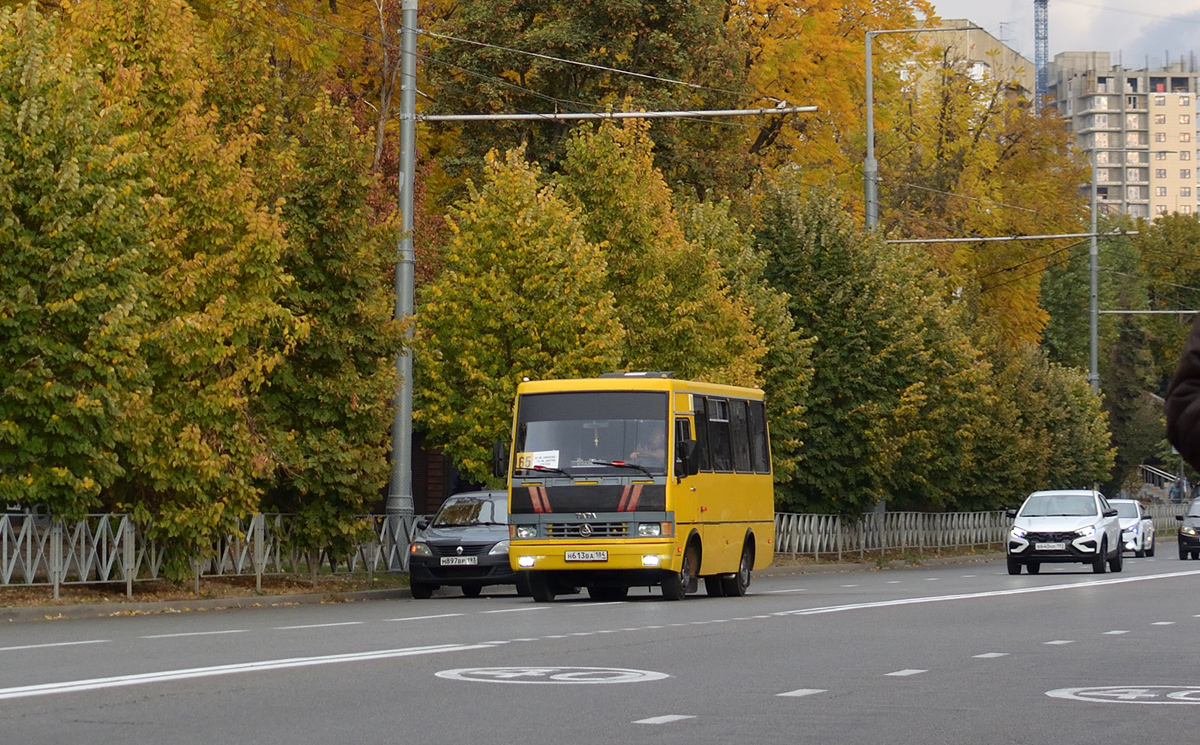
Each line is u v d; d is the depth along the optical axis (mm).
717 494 31734
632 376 30500
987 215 78688
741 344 44531
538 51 52188
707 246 48312
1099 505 45531
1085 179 85125
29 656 16312
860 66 65125
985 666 16250
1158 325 129750
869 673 15383
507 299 37812
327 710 11992
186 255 28734
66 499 25391
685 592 30031
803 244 53625
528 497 29656
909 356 54562
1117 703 13070
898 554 61969
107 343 25016
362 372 32594
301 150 31969
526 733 10859
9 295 24594
